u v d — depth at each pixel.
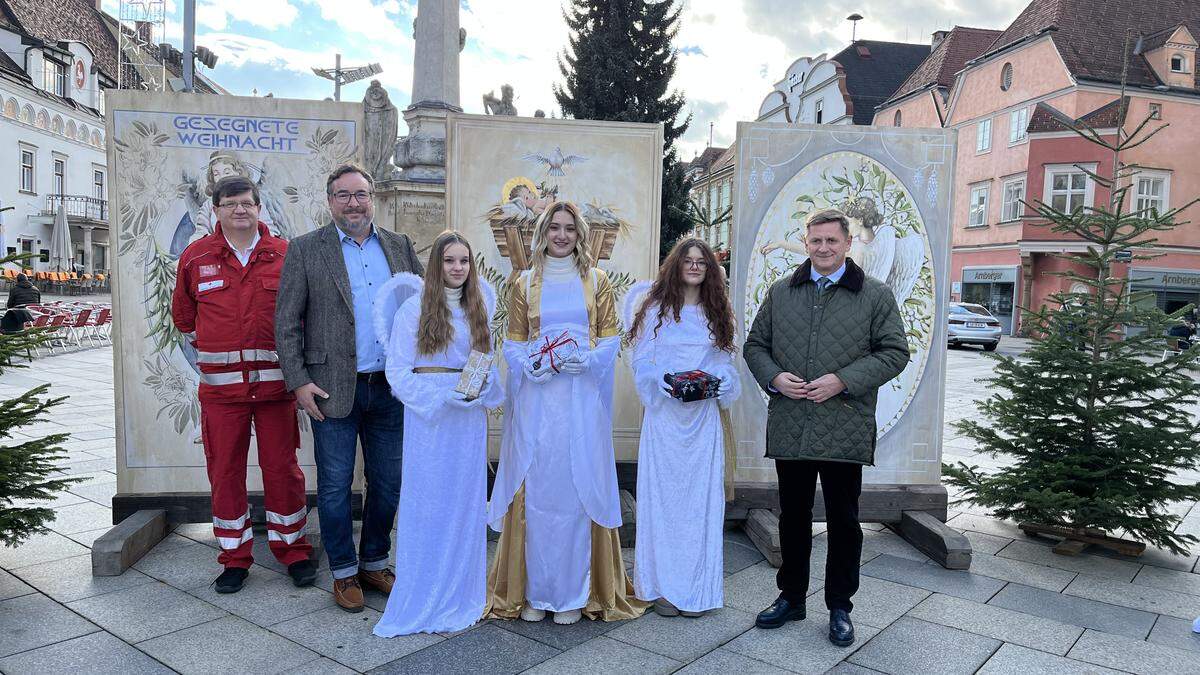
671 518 3.67
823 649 3.30
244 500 3.85
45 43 37.34
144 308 4.53
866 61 41.69
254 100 4.56
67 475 5.91
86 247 39.28
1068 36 27.41
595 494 3.52
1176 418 4.62
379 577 3.84
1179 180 26.84
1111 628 3.57
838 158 4.88
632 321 3.86
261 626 3.41
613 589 3.61
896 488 4.93
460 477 3.52
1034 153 27.58
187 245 4.55
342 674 3.00
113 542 3.96
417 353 3.50
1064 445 4.81
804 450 3.34
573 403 3.51
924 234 4.92
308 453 4.71
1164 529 4.49
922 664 3.18
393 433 3.78
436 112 8.53
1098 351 4.77
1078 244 26.75
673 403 3.68
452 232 3.54
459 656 3.18
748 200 4.88
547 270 3.60
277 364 3.81
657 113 23.66
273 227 4.63
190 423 4.59
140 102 4.48
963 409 10.70
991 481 4.88
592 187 5.18
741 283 4.89
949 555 4.30
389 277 3.82
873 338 3.38
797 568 3.53
